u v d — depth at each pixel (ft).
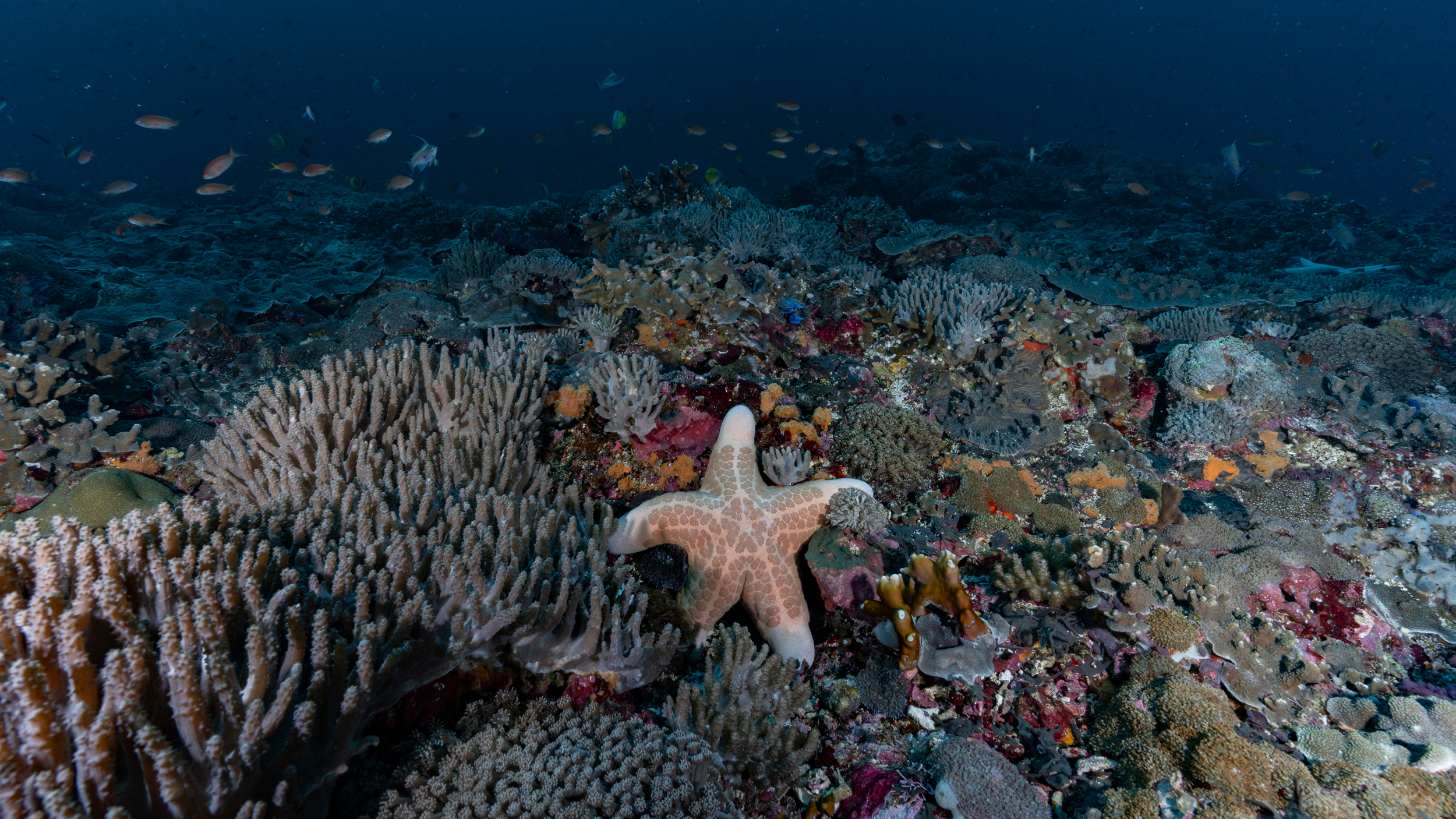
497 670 9.60
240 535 8.17
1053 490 15.37
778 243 27.89
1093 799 9.40
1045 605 11.98
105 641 6.32
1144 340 22.70
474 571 8.44
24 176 34.96
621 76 48.44
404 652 7.53
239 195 64.64
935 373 19.13
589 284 20.49
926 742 10.40
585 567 10.44
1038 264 28.84
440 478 11.98
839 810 9.54
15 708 5.35
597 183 186.60
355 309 26.43
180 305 24.73
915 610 11.23
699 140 201.26
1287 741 10.32
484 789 7.64
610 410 14.92
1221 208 61.00
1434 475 14.97
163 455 16.25
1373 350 20.08
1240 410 16.66
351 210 44.32
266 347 23.67
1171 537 13.94
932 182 72.54
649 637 10.21
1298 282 33.27
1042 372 18.04
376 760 8.19
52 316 23.06
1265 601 12.65
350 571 8.20
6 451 14.82
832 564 12.42
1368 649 12.08
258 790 6.25
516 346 18.61
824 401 17.61
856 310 21.83
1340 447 16.35
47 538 6.51
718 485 12.55
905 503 15.05
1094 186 68.80
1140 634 11.14
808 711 11.22
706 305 18.72
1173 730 9.82
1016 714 10.81
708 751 8.48
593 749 8.34
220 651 6.31
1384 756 9.71
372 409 12.91
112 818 4.94
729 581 11.68
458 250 29.78
